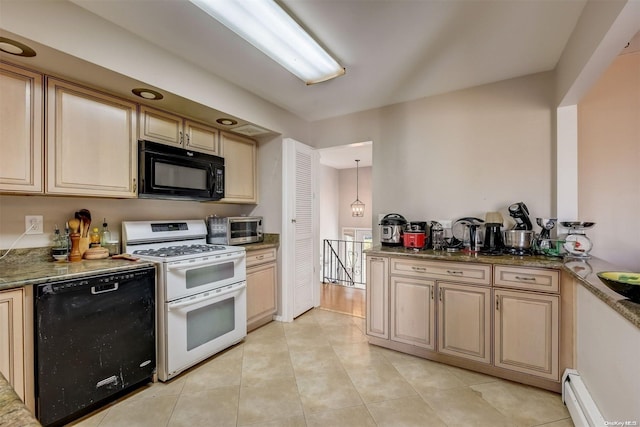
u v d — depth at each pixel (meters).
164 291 2.02
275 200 3.26
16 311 1.43
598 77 1.77
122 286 1.83
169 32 1.83
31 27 1.43
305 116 3.47
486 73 2.42
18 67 1.64
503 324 2.04
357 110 3.27
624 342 1.17
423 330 2.35
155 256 2.11
